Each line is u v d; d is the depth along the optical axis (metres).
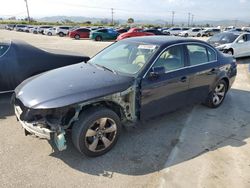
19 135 3.98
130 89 3.56
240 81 8.02
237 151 3.73
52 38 29.17
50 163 3.30
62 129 3.12
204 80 4.77
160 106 4.07
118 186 2.93
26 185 2.89
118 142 3.86
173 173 3.18
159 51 3.97
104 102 3.48
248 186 2.97
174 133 4.21
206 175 3.15
